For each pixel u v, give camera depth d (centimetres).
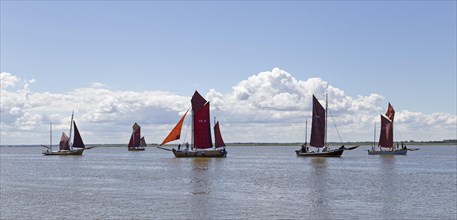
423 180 6862
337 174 7956
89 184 6438
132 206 4406
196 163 11400
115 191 5559
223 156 12838
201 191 5506
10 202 4697
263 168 9525
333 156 13212
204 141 12488
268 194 5216
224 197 4969
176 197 4994
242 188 5800
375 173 8188
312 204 4484
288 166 10212
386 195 5112
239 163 11369
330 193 5294
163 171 8875
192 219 3809
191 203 4566
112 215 3978
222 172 8450
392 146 14925
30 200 4831
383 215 3953
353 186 6016
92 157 17025
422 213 4034
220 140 13012
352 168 9531
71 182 6775
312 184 6266
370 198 4884
